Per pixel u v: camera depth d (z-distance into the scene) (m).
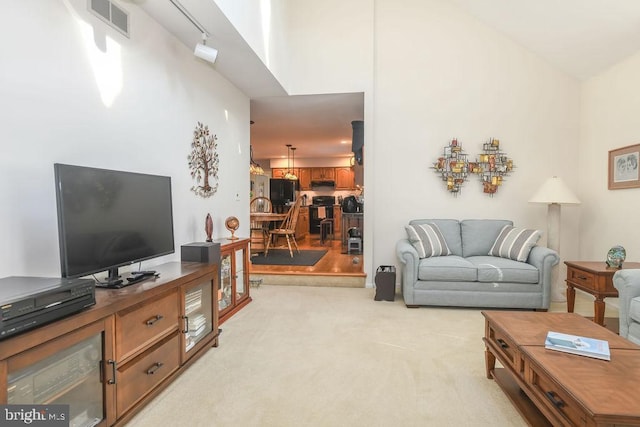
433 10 4.37
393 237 4.48
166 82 2.77
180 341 2.16
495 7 3.88
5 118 1.57
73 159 1.92
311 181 10.77
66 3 1.86
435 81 4.38
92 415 1.53
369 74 4.43
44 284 1.38
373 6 4.41
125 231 1.95
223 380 2.12
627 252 3.43
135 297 1.72
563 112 4.20
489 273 3.40
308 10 4.51
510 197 4.30
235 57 3.26
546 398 1.47
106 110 2.15
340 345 2.64
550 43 3.87
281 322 3.14
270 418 1.75
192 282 2.29
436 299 3.50
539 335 1.82
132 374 1.72
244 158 4.45
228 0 2.57
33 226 1.70
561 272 4.26
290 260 5.49
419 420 1.74
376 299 3.85
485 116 4.31
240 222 4.31
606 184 3.73
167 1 2.34
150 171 2.57
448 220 4.17
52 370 1.35
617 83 3.58
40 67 1.72
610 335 1.82
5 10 1.56
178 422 1.72
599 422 1.14
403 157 4.45
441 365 2.32
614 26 3.13
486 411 1.82
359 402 1.89
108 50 2.16
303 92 4.51
